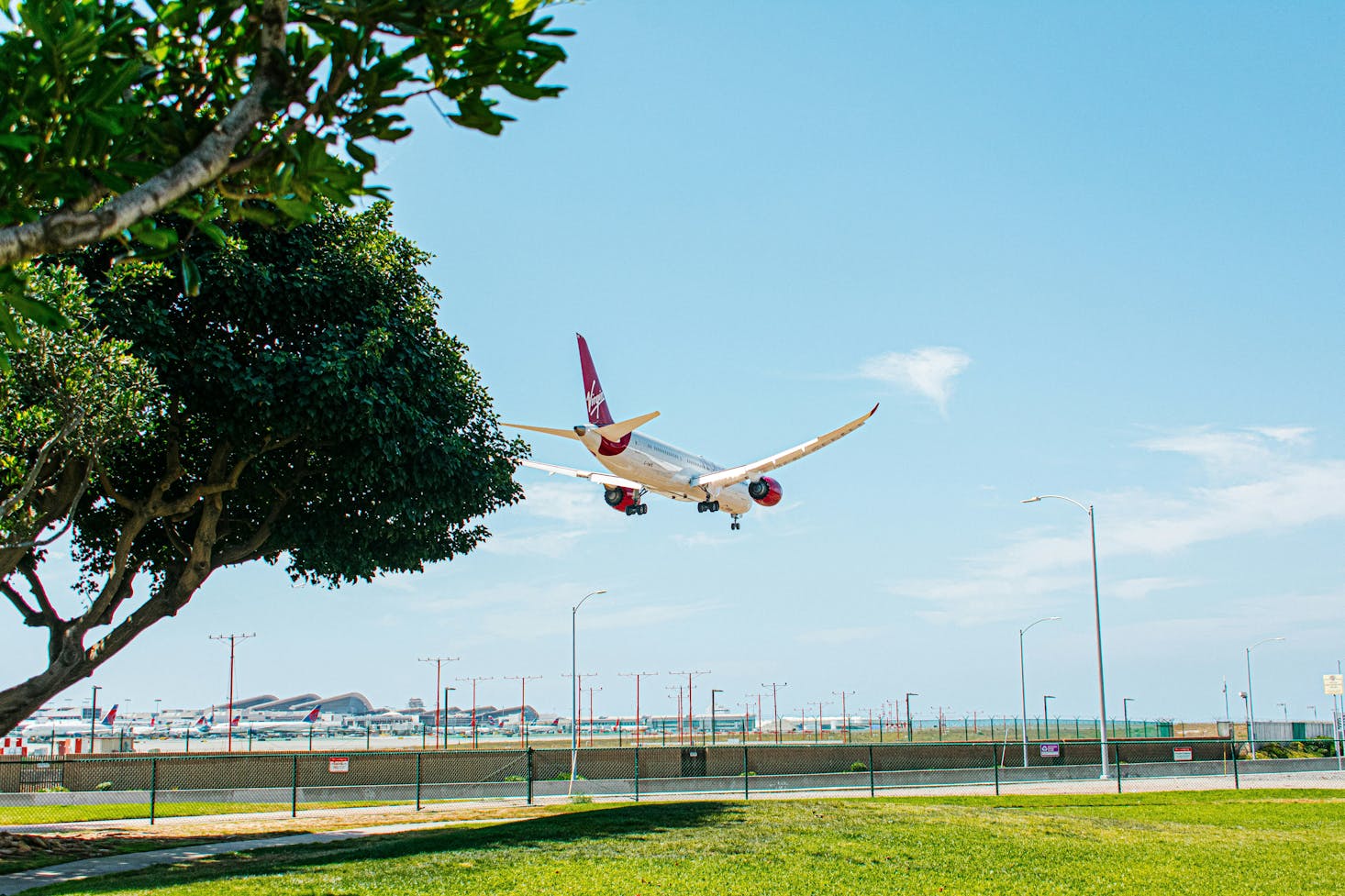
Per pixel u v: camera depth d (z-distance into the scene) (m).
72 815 36.56
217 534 33.16
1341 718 77.94
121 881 20.84
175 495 31.56
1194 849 26.94
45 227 7.25
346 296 30.17
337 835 28.72
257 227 29.42
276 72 8.23
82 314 22.94
